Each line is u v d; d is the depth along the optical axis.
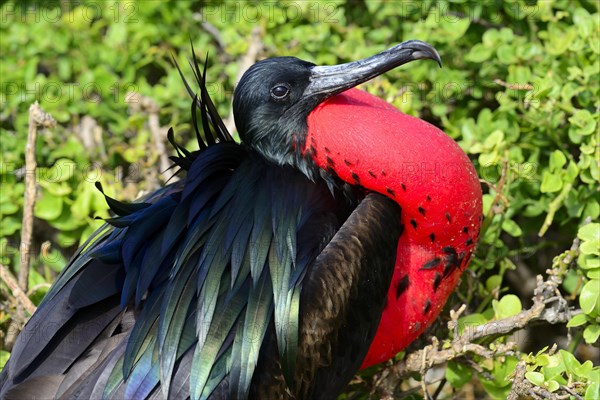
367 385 6.39
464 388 7.21
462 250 5.77
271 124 5.75
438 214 5.58
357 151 5.51
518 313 5.95
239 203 5.64
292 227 5.52
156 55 8.45
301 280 5.35
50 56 8.55
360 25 8.25
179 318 5.29
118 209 5.84
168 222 5.65
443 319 6.50
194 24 8.56
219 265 5.43
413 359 6.07
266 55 7.84
